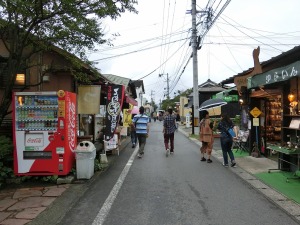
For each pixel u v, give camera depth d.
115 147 12.66
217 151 14.15
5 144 8.27
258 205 6.08
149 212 5.64
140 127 12.18
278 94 10.62
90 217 5.37
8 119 10.14
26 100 7.86
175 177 8.60
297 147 8.32
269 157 11.87
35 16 7.64
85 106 11.16
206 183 7.90
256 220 5.25
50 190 7.11
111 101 11.00
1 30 8.41
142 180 8.21
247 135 13.14
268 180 8.16
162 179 8.34
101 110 14.61
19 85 10.87
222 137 10.12
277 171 9.22
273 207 5.96
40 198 6.49
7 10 7.37
